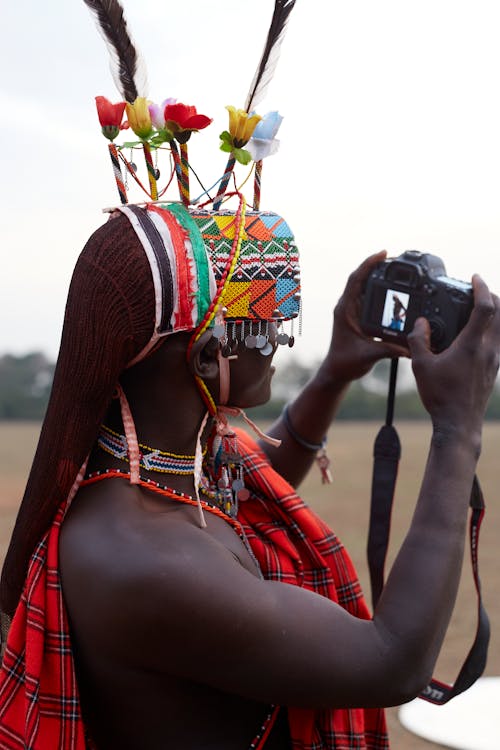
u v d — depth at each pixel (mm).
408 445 16703
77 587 1396
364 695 1386
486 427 23141
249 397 1572
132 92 1729
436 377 1485
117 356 1415
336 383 1937
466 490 1460
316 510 9023
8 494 10281
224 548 1425
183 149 1516
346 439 19203
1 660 1604
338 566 1740
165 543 1361
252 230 1525
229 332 1520
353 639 1385
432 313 1559
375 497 1748
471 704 4020
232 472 1730
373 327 1659
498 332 1510
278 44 1729
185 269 1419
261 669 1354
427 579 1407
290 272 1553
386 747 1833
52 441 1431
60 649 1404
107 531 1402
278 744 1580
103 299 1404
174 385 1503
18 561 1493
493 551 7160
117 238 1425
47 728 1402
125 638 1356
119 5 1711
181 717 1440
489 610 5523
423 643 1391
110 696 1434
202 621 1325
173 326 1430
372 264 1765
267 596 1371
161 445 1519
